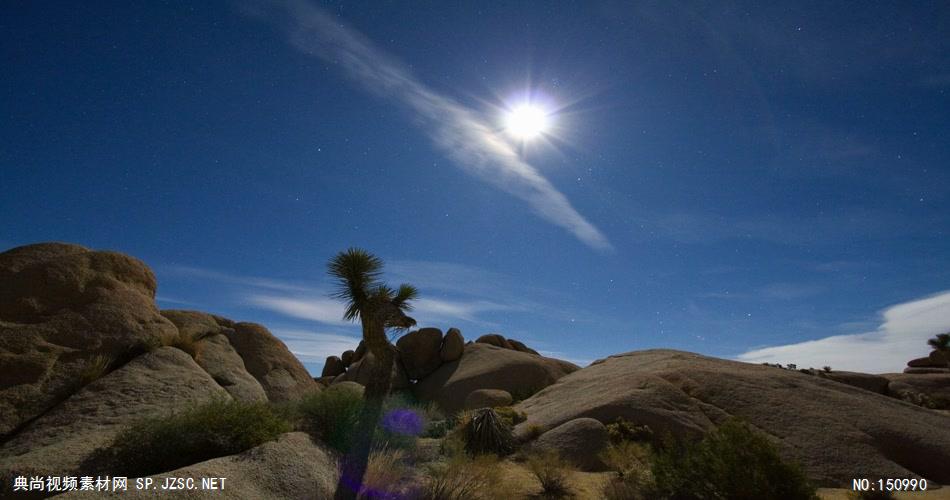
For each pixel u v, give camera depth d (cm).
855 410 1662
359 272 1136
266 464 808
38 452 874
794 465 866
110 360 1292
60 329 1294
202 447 862
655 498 991
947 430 1645
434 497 909
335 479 886
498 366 3359
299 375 1955
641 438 1505
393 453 1182
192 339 1677
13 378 1118
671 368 2136
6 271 1358
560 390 2389
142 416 1075
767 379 1955
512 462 1390
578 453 1406
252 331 2017
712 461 914
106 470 816
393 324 1143
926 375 3662
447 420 1831
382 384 1080
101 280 1507
